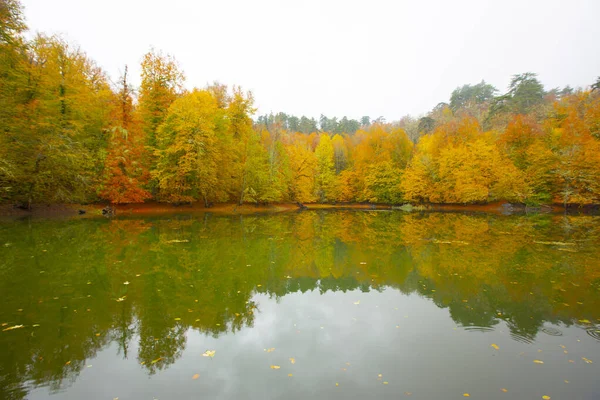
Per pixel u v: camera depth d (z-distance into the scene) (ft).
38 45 79.66
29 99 74.74
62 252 41.96
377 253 47.39
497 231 72.13
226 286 31.04
